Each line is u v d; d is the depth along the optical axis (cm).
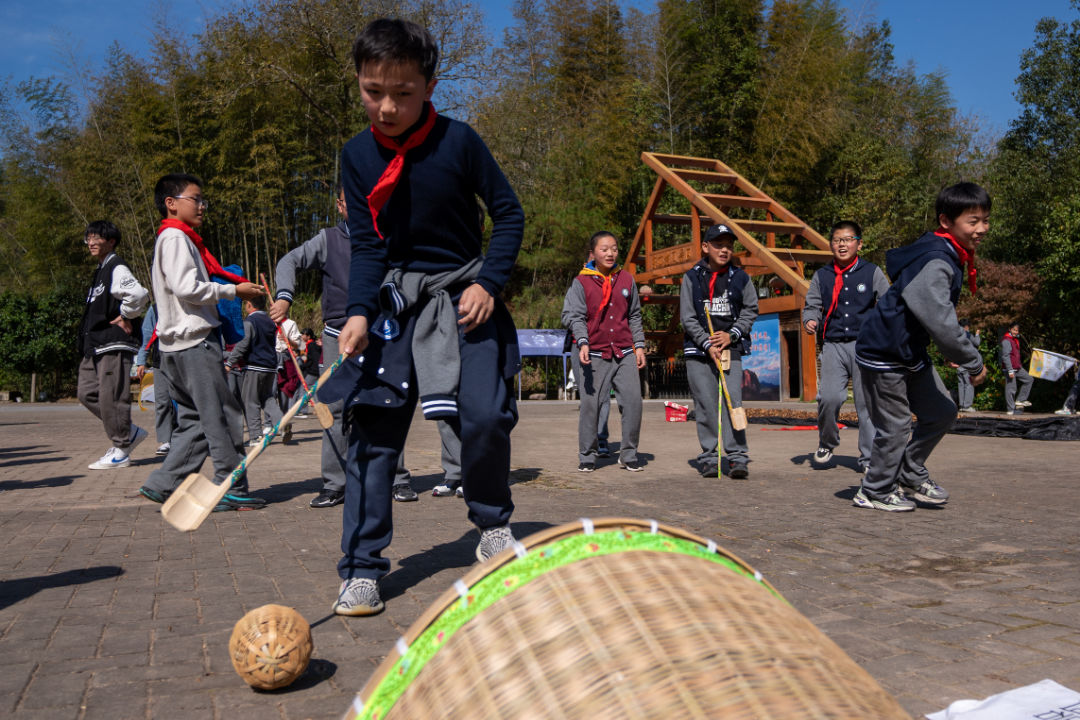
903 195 2702
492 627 103
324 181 2902
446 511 486
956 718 184
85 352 720
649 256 2308
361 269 288
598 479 625
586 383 669
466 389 288
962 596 297
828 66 2642
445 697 97
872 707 87
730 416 607
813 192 2767
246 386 900
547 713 87
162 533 425
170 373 496
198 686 219
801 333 2020
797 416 1212
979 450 819
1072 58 2173
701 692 84
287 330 1104
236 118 2700
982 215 428
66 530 434
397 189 284
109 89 2814
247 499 496
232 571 343
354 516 288
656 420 1365
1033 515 454
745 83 2633
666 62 2711
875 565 344
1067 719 178
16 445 990
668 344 2645
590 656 92
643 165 2683
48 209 3008
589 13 3419
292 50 2647
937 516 453
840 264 632
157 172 2697
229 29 2653
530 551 113
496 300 297
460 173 286
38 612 286
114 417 715
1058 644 245
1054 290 1769
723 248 615
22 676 227
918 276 427
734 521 440
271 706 206
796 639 96
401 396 281
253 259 2975
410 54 258
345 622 274
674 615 96
